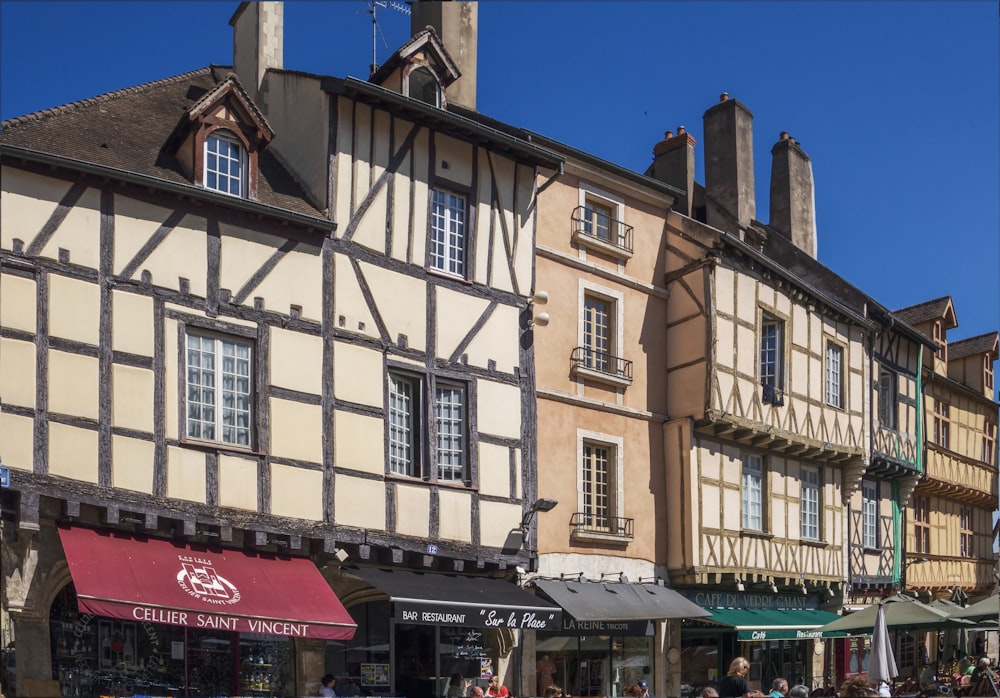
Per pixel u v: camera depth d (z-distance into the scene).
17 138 11.88
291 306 13.06
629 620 16.09
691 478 17.45
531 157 15.68
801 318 19.91
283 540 12.59
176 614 11.12
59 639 11.55
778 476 19.59
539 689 15.64
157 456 11.78
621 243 17.61
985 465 29.16
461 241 14.97
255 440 12.57
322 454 13.01
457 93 17.28
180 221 12.38
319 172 13.82
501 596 14.07
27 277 11.25
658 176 20.77
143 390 11.81
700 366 17.59
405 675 14.22
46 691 10.15
